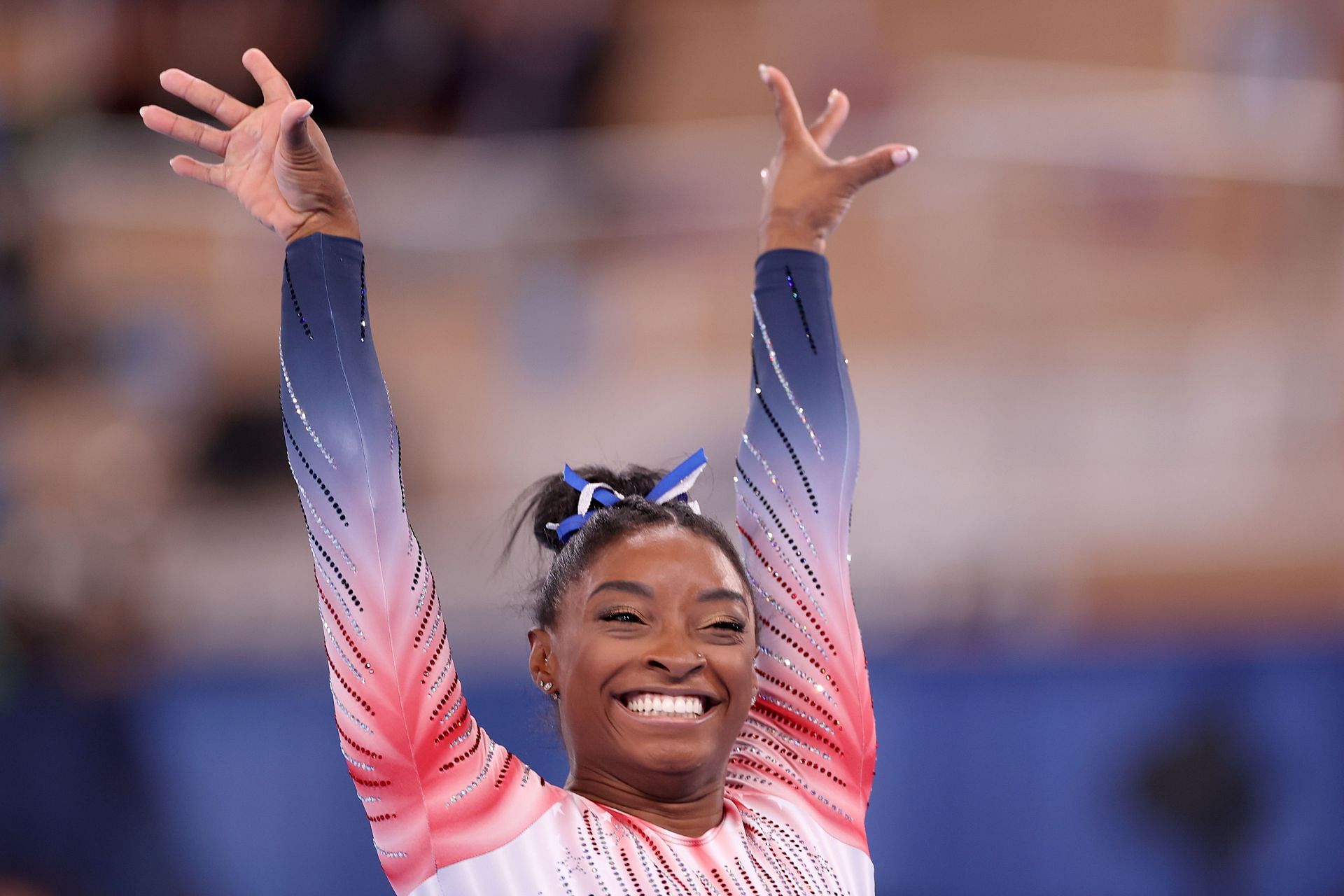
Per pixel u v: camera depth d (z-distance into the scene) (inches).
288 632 705.6
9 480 772.6
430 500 824.3
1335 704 660.1
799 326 398.9
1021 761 652.7
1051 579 772.0
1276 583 796.6
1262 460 839.7
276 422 834.8
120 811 614.5
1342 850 647.1
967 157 932.6
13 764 613.6
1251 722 658.2
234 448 824.9
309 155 346.9
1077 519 806.5
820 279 404.2
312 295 344.2
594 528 357.1
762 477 392.5
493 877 324.5
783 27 1089.4
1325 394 855.1
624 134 1056.2
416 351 877.2
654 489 375.2
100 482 787.4
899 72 1030.4
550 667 355.3
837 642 385.4
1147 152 919.7
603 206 908.6
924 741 653.9
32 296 855.1
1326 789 651.5
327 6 1037.2
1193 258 926.4
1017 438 850.1
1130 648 669.9
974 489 817.5
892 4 1187.9
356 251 353.1
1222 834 647.8
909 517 799.1
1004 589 762.8
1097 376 869.8
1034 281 927.7
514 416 861.8
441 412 858.8
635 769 337.4
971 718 656.4
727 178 915.4
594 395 872.3
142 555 740.0
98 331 857.5
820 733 378.6
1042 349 886.4
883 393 871.1
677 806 343.6
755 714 384.2
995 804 648.4
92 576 716.0
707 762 338.6
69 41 1027.3
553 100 1061.8
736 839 346.9
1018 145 930.1
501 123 1050.1
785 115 415.8
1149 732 655.1
